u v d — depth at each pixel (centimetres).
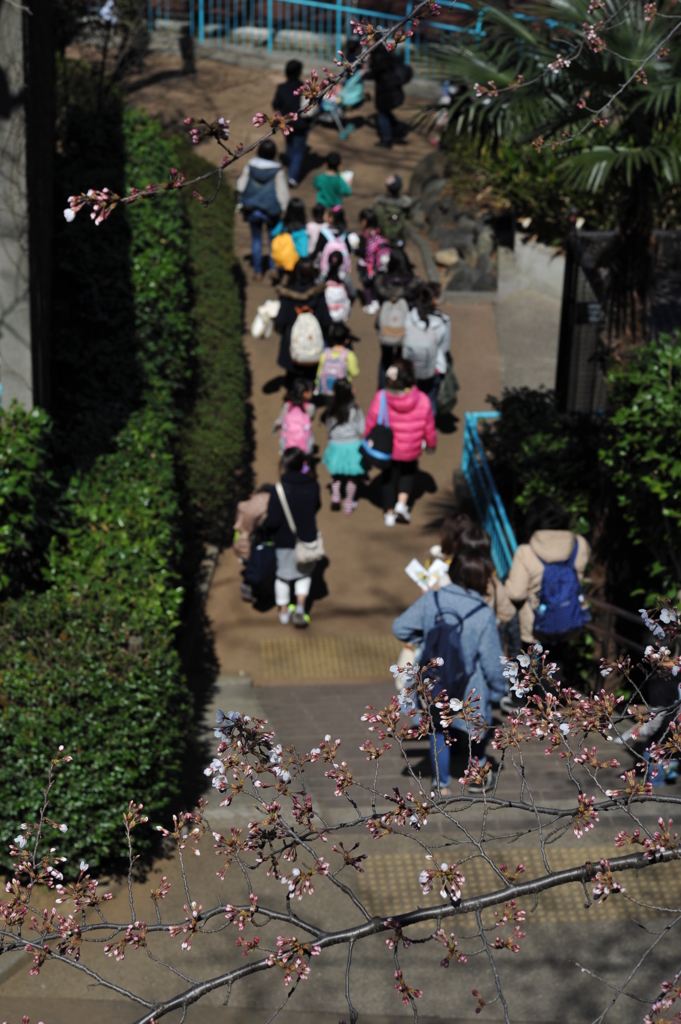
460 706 744
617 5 1639
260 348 3450
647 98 1627
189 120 632
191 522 2509
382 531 2658
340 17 5894
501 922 717
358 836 1595
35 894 1479
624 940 1428
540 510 1777
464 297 3719
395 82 4669
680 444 1689
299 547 2188
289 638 2269
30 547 1723
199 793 1697
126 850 1500
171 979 1370
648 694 1554
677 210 3278
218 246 3409
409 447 2523
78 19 4088
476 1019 1322
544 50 1747
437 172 4266
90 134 2736
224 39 5741
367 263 3531
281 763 713
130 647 1565
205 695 2045
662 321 2294
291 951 705
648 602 1809
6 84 1695
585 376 2669
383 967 1391
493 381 3347
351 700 2027
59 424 2136
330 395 2762
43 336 1953
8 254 1780
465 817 1628
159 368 2409
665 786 1667
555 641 1795
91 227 2438
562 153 2834
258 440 3016
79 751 1444
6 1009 1321
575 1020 1321
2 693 1488
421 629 1623
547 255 3638
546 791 1686
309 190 4431
